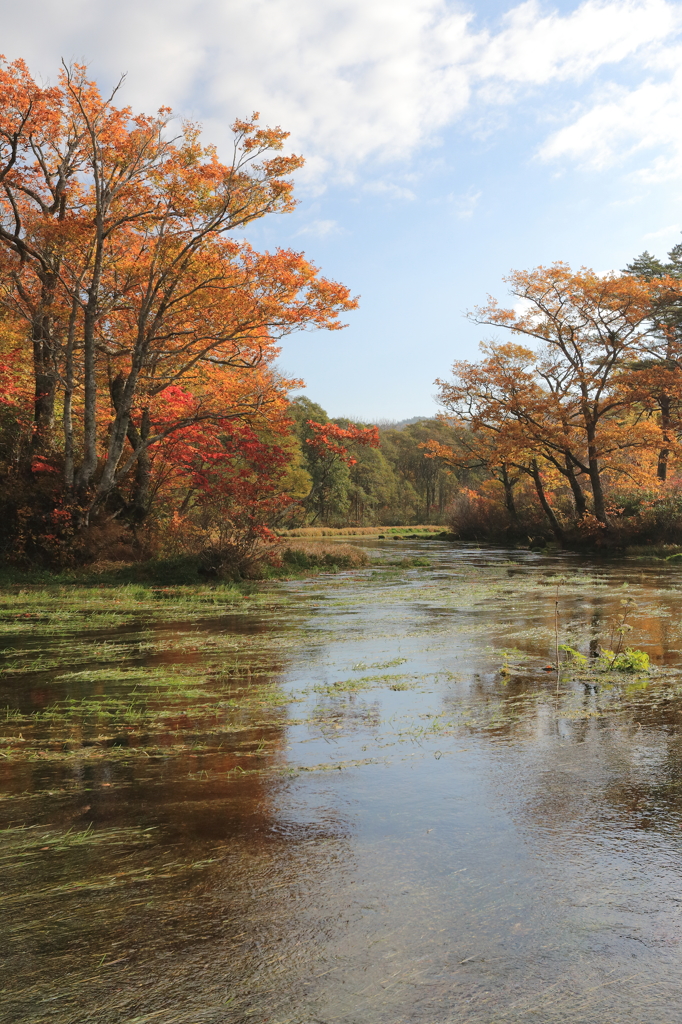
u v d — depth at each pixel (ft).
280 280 58.03
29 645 30.37
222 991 7.98
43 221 61.87
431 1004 7.80
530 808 13.41
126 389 62.54
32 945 8.83
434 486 294.25
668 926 9.37
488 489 153.28
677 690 22.49
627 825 12.66
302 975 8.27
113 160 58.80
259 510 64.64
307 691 22.47
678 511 106.32
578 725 18.81
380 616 39.86
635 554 101.14
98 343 66.03
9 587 51.31
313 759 16.20
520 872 10.86
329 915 9.56
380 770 15.47
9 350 67.72
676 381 106.83
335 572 71.56
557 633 33.14
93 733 18.17
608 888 10.38
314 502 189.98
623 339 114.62
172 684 23.31
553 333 118.42
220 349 69.77
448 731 18.31
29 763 15.90
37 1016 7.55
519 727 18.67
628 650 26.32
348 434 66.69
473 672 25.17
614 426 114.32
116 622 37.22
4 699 21.45
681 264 147.54
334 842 11.86
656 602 45.62
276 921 9.41
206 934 9.10
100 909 9.67
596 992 8.03
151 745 17.17
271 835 12.13
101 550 61.72
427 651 29.19
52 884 10.35
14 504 61.36
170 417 69.26
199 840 11.89
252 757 16.31
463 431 161.07
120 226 63.72
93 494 62.34
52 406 70.79
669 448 111.55
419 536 176.96
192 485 69.72
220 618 39.22
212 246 59.67
